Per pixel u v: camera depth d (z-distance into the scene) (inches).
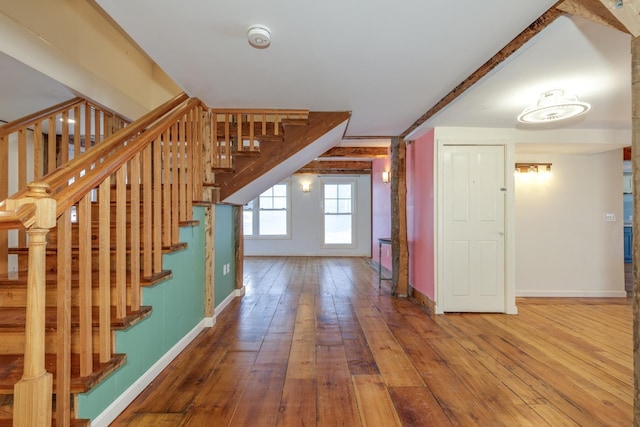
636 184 53.1
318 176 339.9
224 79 101.9
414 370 92.6
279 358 100.5
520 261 180.2
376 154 230.1
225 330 125.5
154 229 88.2
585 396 79.4
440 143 147.6
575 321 136.5
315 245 340.8
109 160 68.5
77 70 110.3
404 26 72.7
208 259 129.9
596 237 179.2
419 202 169.3
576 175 179.0
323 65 91.9
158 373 90.0
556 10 64.7
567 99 98.3
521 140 151.0
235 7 65.9
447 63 90.6
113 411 70.1
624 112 125.2
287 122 131.3
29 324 51.3
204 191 127.4
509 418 70.9
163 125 90.4
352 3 64.7
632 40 53.4
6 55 83.8
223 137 143.1
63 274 56.8
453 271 148.5
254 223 342.0
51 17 104.7
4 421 58.4
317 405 75.7
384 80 102.6
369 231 339.3
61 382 56.8
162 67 93.4
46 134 154.6
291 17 69.3
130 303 80.7
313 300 169.3
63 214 56.6
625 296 178.4
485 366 95.0
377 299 171.3
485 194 148.0
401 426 68.3
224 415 72.0
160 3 64.6
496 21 70.6
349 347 108.8
